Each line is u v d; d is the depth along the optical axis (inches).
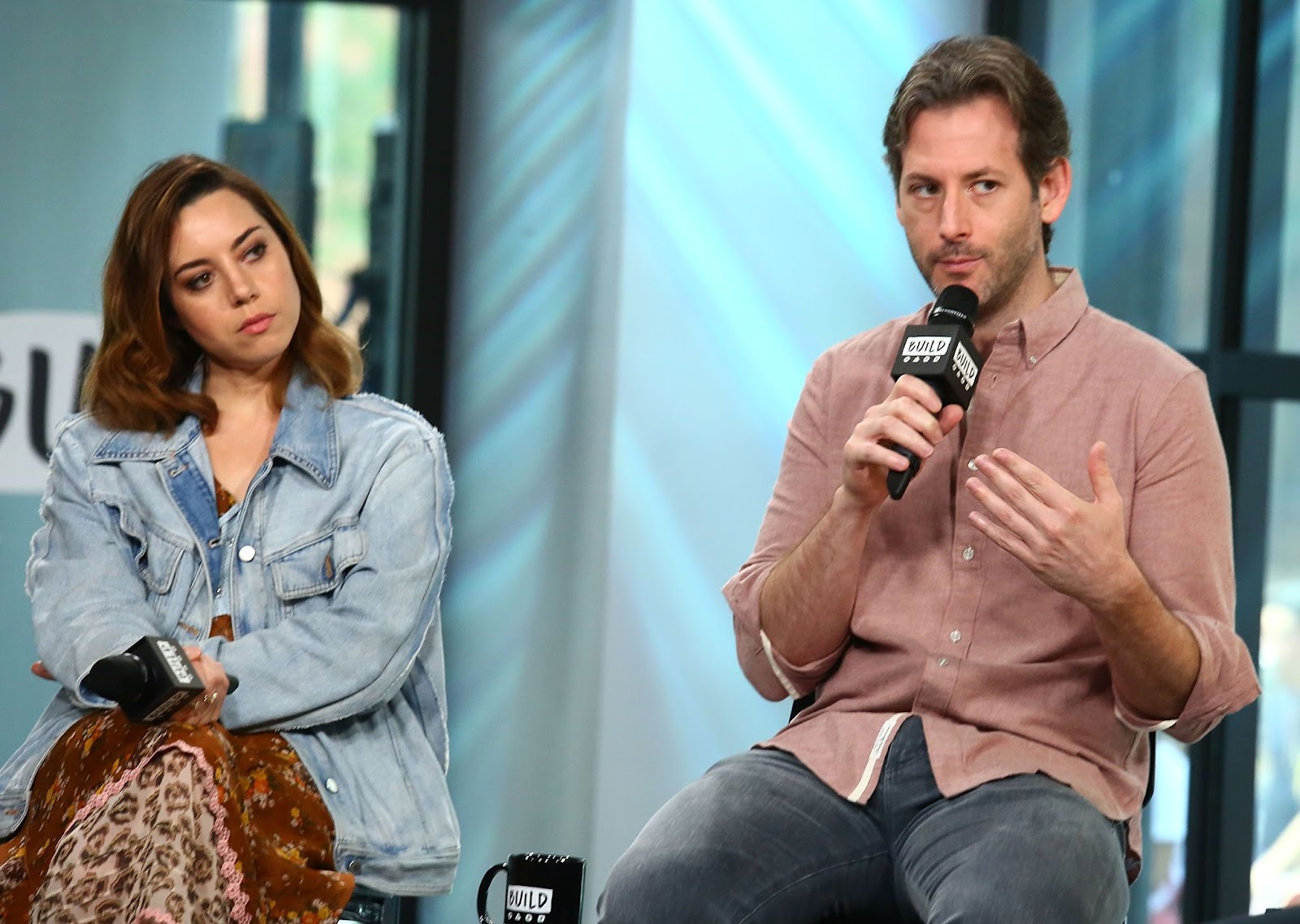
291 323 337.1
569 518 581.9
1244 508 469.4
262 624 325.4
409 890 317.7
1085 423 298.0
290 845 305.4
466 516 587.2
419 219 577.6
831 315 538.9
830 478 322.0
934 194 297.0
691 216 532.1
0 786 313.3
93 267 561.0
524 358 591.8
